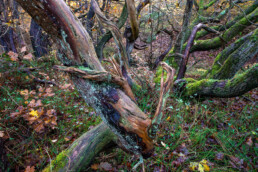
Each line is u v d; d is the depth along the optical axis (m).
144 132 1.33
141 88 3.27
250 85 2.37
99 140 1.70
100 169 1.76
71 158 1.58
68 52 1.33
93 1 1.54
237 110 3.01
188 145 2.11
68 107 2.79
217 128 2.53
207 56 9.06
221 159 1.93
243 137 2.30
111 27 1.53
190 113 2.80
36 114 1.91
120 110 1.30
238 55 3.00
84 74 1.27
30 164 1.74
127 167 1.83
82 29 1.32
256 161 1.96
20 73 3.60
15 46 4.44
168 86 1.49
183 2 7.98
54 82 3.70
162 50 8.35
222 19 7.42
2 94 2.78
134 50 8.70
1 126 2.05
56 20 1.18
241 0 6.79
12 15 4.03
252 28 8.55
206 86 2.88
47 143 2.09
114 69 1.51
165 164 1.85
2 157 1.51
